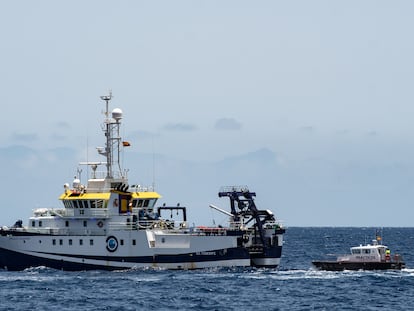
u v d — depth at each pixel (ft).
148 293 508.12
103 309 457.27
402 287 544.62
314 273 614.34
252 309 460.96
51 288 528.22
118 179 620.49
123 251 596.70
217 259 602.85
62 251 602.85
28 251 606.96
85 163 625.82
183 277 572.92
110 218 601.21
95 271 598.75
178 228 609.42
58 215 611.88
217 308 461.78
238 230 606.55
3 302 479.00
